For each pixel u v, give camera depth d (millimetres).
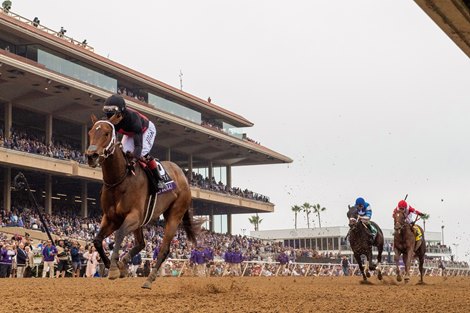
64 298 8961
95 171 42500
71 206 51312
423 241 19047
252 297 9609
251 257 41906
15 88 38719
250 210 66000
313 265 39469
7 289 12172
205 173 64312
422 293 11750
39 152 38531
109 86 43594
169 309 7215
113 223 9102
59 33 44688
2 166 39031
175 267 29547
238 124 65312
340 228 77250
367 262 19828
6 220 34094
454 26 6551
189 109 52844
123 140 9352
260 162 66688
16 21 37438
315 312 7176
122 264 9336
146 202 9359
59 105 42625
